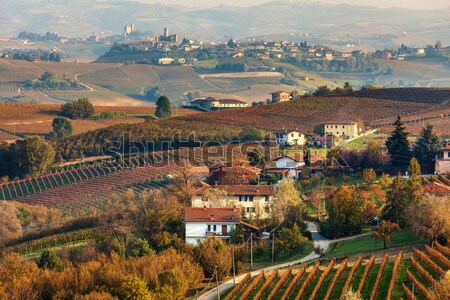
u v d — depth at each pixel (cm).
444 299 19612
